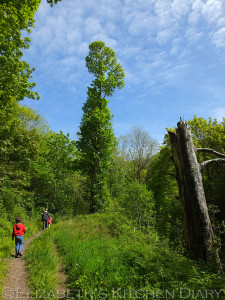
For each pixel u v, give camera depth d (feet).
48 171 82.48
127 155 118.73
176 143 23.29
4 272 18.03
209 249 19.89
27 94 33.86
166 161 76.38
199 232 20.52
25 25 29.30
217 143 62.49
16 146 44.68
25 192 63.21
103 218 46.11
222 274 16.55
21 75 34.17
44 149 90.84
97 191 68.90
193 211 21.12
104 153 70.90
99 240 29.48
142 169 117.19
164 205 70.74
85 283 14.76
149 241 29.40
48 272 17.42
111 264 17.65
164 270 15.97
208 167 57.31
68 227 41.50
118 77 78.54
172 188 77.46
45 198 83.41
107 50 77.05
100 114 69.31
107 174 72.84
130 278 15.43
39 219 63.36
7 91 32.78
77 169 72.84
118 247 23.81
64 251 24.39
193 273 15.01
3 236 31.17
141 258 19.22
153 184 79.46
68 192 90.63
